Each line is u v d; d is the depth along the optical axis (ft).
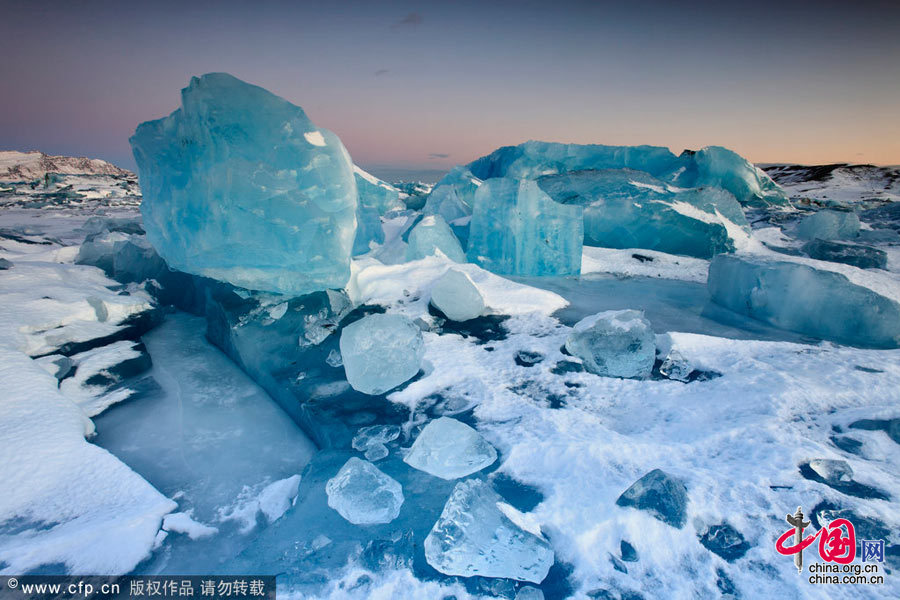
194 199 13.07
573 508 6.36
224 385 11.87
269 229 12.52
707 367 10.82
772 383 9.26
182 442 9.40
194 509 7.50
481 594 5.26
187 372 12.51
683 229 24.04
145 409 10.49
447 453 7.50
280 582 5.49
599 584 5.32
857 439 7.61
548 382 10.37
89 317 13.42
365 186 33.35
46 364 10.89
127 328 14.03
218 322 14.34
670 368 10.60
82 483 7.07
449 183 32.14
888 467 7.01
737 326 14.32
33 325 11.87
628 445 7.61
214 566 6.24
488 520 5.85
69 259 21.22
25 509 6.48
